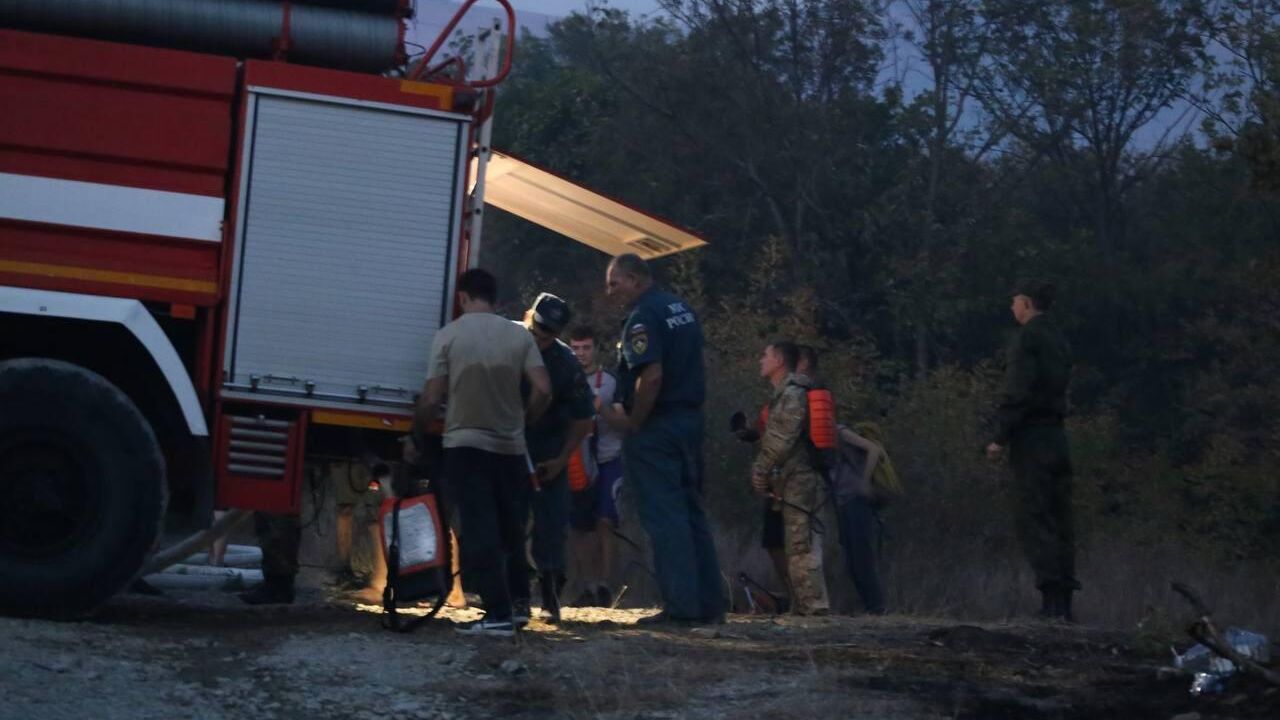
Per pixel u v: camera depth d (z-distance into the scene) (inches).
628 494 513.3
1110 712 242.5
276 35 294.8
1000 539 552.4
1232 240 872.9
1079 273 887.1
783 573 418.0
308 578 405.4
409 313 295.3
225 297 288.2
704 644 292.4
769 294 855.1
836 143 941.2
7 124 280.5
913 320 864.9
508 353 290.5
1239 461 628.7
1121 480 639.8
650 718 236.2
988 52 973.2
